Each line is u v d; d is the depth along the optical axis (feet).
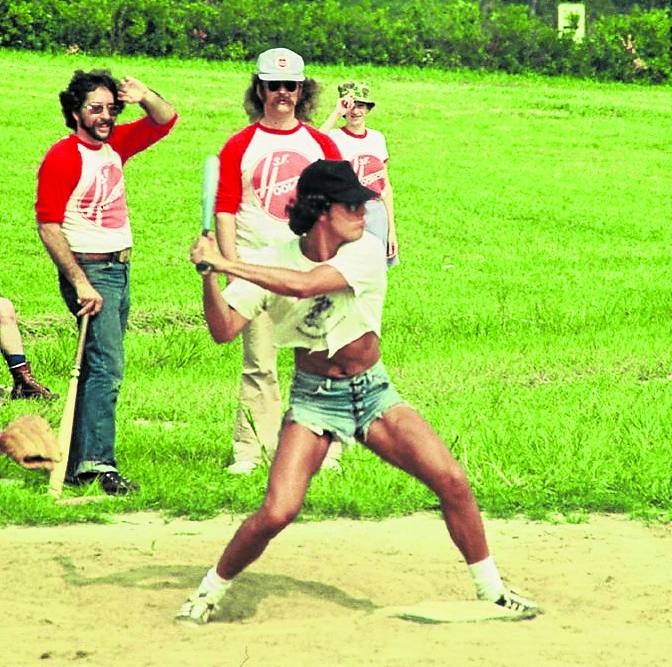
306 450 47.75
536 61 303.48
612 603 52.13
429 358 110.32
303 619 49.29
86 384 68.44
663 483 70.23
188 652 44.42
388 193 87.92
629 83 304.09
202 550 57.67
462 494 48.34
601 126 250.57
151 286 138.92
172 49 282.36
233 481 69.67
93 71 67.97
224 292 47.62
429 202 188.34
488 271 155.84
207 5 292.81
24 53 267.18
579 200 196.75
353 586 53.26
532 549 59.52
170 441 77.97
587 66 303.68
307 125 72.28
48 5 272.31
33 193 173.68
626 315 133.69
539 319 129.59
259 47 288.92
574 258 165.68
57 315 123.44
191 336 115.44
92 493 67.21
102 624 48.06
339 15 293.64
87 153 67.31
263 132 70.54
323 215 46.78
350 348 47.37
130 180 185.78
